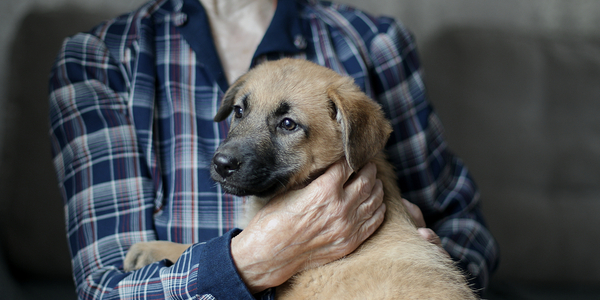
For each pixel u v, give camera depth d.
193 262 0.56
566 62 1.23
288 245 0.56
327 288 0.57
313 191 0.57
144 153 0.67
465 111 1.23
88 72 0.69
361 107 0.62
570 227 1.20
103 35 0.71
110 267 0.62
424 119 0.73
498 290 1.10
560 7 1.25
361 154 0.60
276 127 0.63
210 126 0.68
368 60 0.72
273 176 0.62
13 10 1.08
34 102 1.06
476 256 0.69
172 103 0.67
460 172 0.76
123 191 0.66
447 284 0.58
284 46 0.69
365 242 0.60
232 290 0.54
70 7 1.10
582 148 1.22
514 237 1.20
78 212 0.65
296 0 0.75
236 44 0.71
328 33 0.72
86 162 0.66
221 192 0.66
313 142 0.63
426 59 1.23
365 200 0.59
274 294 0.57
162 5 0.72
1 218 1.03
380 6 1.22
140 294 0.57
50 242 1.04
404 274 0.58
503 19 1.24
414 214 0.67
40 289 0.97
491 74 1.23
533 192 1.22
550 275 1.19
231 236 0.57
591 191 1.22
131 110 0.67
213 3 0.71
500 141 1.23
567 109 1.23
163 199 0.66
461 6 1.23
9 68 1.06
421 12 1.23
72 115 0.67
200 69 0.69
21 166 1.05
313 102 0.63
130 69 0.69
